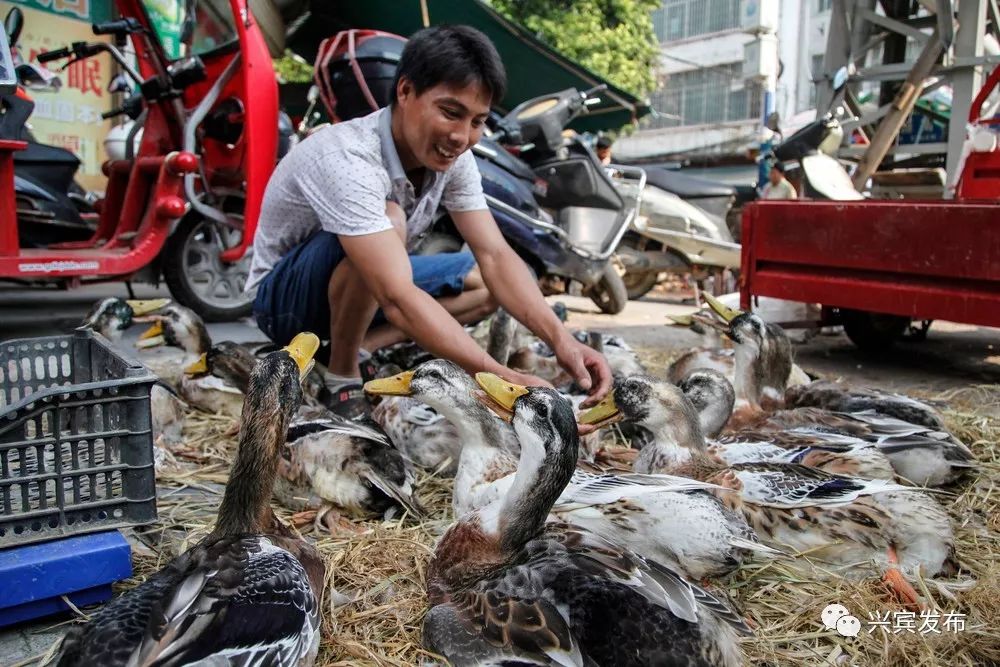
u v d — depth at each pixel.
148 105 7.38
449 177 4.32
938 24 10.07
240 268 8.21
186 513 3.56
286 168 4.46
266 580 2.30
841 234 6.54
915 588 3.01
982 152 9.18
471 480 3.42
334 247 4.29
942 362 7.36
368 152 3.88
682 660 2.20
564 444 2.73
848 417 4.25
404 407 4.21
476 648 2.41
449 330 3.65
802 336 8.45
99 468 2.84
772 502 3.26
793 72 24.27
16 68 6.51
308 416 3.89
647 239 10.63
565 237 7.74
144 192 7.28
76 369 3.66
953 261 5.88
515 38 10.79
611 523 3.02
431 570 2.92
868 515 3.13
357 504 3.51
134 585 2.94
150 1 7.06
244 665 2.12
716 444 3.96
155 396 4.36
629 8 20.41
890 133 10.66
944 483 3.95
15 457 3.54
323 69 6.78
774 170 11.10
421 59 3.58
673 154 27.34
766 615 2.89
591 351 3.96
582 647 2.28
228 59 7.50
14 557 2.66
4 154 6.09
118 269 6.76
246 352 4.88
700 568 2.95
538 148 8.40
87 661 2.04
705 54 27.45
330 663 2.55
